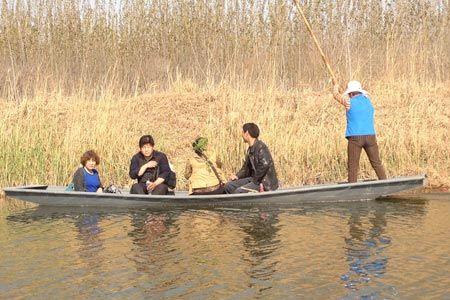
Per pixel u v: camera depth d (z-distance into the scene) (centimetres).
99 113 1577
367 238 807
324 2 1906
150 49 2047
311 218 944
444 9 1920
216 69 1902
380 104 1700
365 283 628
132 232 877
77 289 627
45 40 2002
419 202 1072
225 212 1011
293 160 1381
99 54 2000
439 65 1902
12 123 1598
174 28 2014
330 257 721
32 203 1179
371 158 1143
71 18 2011
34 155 1412
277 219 943
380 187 1083
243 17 1875
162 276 665
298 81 1898
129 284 640
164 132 1633
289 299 588
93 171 1150
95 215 1013
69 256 751
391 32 1883
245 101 1675
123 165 1407
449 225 875
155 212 1025
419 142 1382
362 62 1892
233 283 637
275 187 1135
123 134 1517
